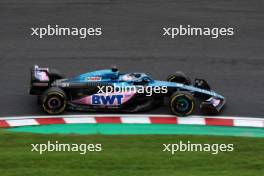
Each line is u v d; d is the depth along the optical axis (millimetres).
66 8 80812
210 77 66000
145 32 75438
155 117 58375
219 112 59531
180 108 58156
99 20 78000
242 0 83562
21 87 63344
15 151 50375
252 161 49406
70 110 59125
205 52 71250
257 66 68438
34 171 46656
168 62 68938
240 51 71625
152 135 54656
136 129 56344
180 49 71812
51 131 55812
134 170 47188
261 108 60438
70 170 47062
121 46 72312
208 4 82312
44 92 58312
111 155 49844
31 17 78312
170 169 47531
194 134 55594
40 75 58719
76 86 58562
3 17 77938
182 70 67312
